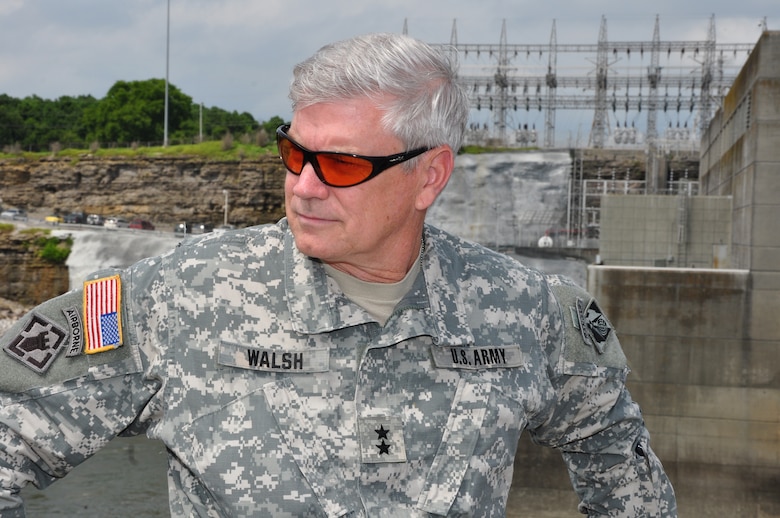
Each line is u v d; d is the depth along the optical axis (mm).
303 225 1664
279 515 1616
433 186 1764
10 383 1679
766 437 14961
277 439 1650
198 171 65562
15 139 91312
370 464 1680
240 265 1771
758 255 15023
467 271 1941
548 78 56188
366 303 1797
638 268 15297
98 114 89688
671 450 15219
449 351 1795
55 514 16219
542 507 14555
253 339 1705
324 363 1705
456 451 1737
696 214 20734
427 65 1663
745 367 15039
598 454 2096
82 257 52531
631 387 15359
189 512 1700
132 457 19734
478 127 57750
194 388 1676
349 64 1593
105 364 1706
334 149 1603
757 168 15195
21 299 52781
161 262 1798
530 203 53438
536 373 1898
